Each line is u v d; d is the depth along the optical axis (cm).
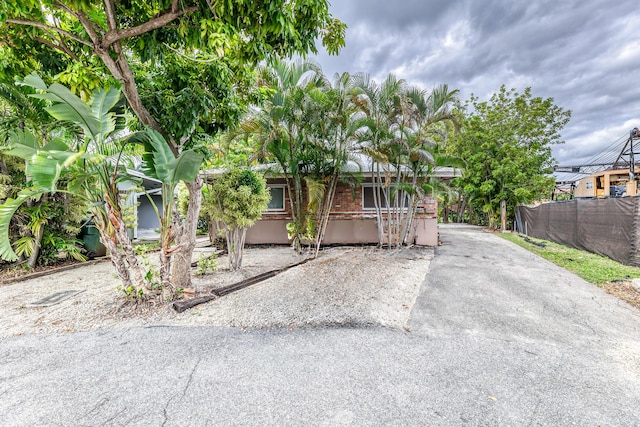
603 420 205
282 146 736
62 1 315
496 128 1656
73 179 366
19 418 209
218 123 523
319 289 511
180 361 285
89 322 379
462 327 359
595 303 437
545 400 225
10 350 308
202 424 204
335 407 219
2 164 662
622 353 294
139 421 207
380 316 394
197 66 464
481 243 1096
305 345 316
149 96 436
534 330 349
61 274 664
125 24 410
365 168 960
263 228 1044
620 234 675
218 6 311
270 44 378
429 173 895
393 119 817
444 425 201
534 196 1527
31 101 546
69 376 260
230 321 380
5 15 299
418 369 268
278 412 215
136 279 422
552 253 836
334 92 716
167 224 434
